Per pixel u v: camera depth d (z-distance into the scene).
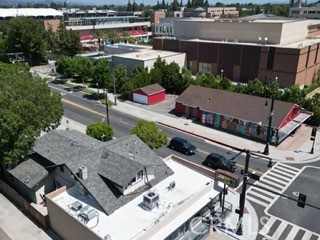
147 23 169.75
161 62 69.25
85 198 26.48
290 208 30.23
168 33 140.00
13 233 27.53
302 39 85.25
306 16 167.62
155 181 28.70
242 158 40.12
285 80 69.88
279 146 43.38
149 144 36.22
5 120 30.94
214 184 28.98
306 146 43.31
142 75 64.81
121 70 67.00
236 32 82.06
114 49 100.19
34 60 104.38
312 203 30.95
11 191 31.91
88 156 29.00
